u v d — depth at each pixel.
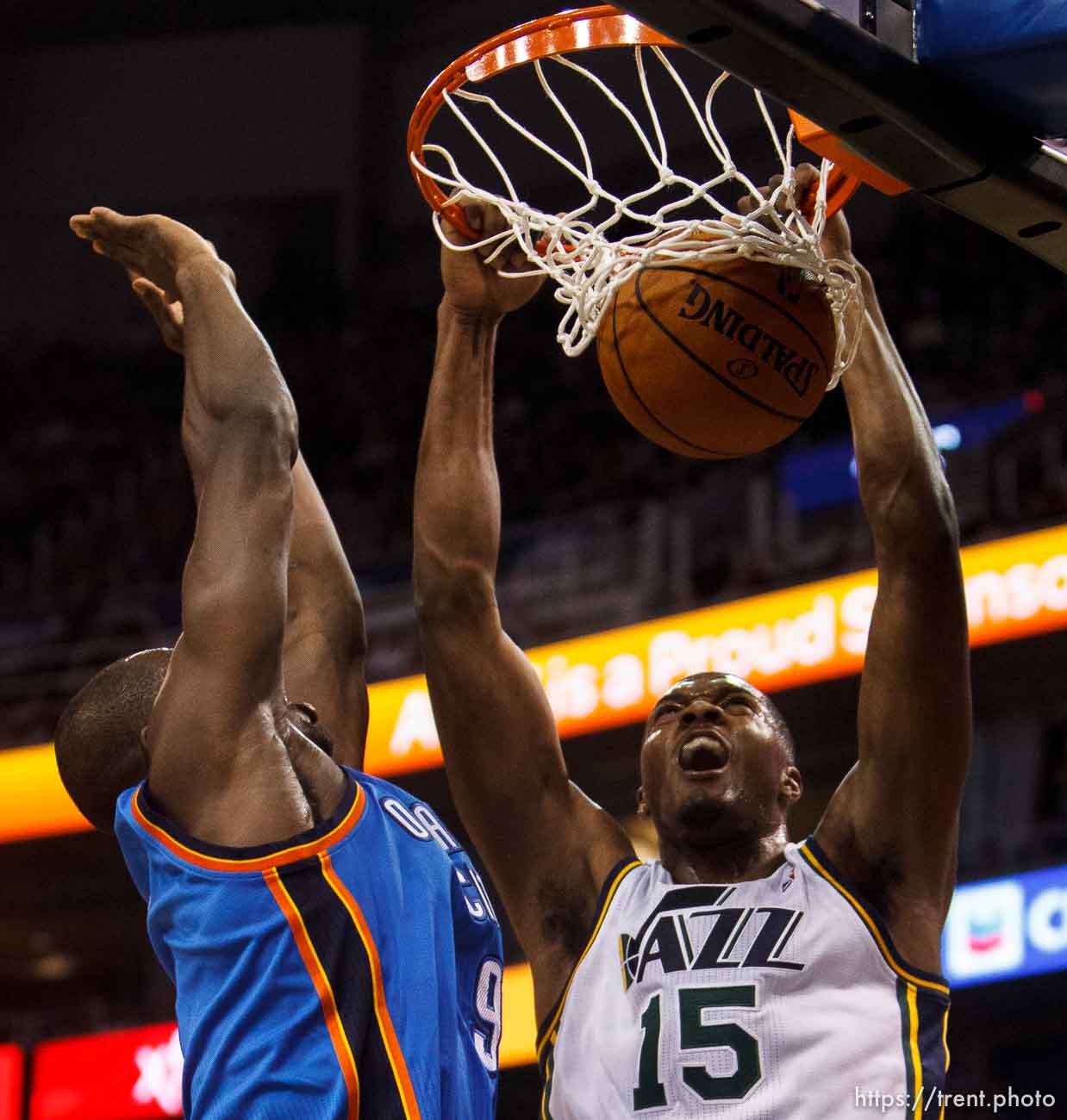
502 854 3.10
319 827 2.21
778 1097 2.66
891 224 14.84
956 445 11.06
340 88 17.05
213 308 2.44
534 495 13.25
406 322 16.08
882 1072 2.70
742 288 2.70
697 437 2.73
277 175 17.06
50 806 10.37
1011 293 13.45
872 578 8.90
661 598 10.41
